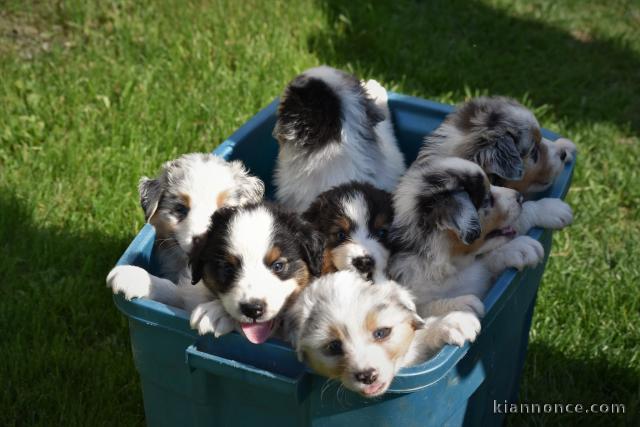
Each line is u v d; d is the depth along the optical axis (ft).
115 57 6.34
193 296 3.75
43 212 5.16
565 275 4.98
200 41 6.43
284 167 4.51
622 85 6.89
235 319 3.44
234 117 5.78
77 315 4.66
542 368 4.50
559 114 6.39
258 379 3.22
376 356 3.21
